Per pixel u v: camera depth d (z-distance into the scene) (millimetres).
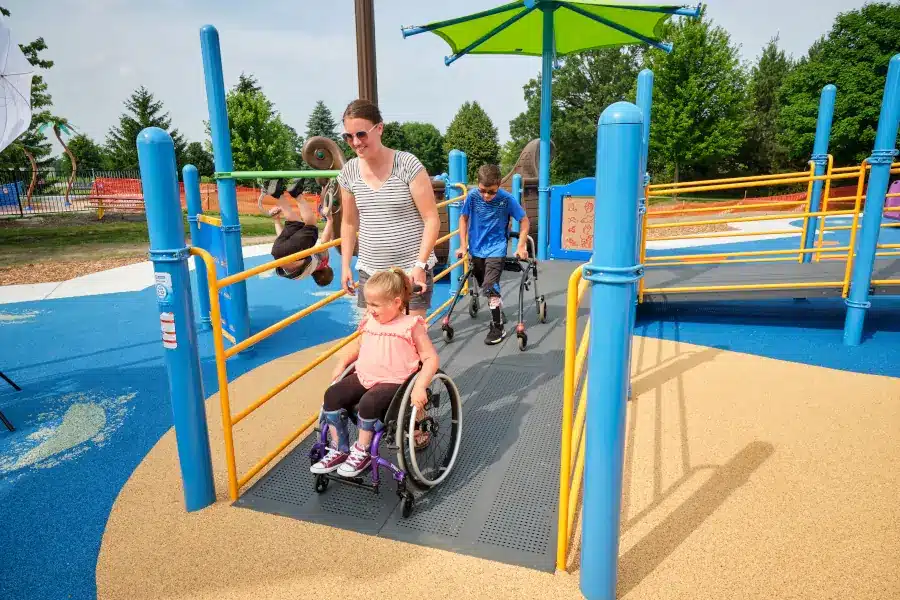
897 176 26406
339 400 3039
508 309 6402
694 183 7062
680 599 2455
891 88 5426
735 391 4734
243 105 44500
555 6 8539
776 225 19766
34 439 4332
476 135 93188
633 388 4844
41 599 2604
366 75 8477
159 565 2752
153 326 7543
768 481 3359
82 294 9758
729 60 46250
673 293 6898
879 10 39031
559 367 4699
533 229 12703
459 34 9492
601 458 2252
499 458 3459
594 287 2109
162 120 60906
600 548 2355
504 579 2564
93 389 5344
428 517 2980
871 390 4715
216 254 6543
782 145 49812
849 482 3332
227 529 2994
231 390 5164
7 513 3330
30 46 31828
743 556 2713
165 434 4355
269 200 6117
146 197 2826
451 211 6922
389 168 3379
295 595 2518
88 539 3055
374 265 3553
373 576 2609
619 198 2002
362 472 3020
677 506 3127
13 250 15555
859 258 5898
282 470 3488
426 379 2953
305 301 8984
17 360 6234
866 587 2506
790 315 7305
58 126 33094
